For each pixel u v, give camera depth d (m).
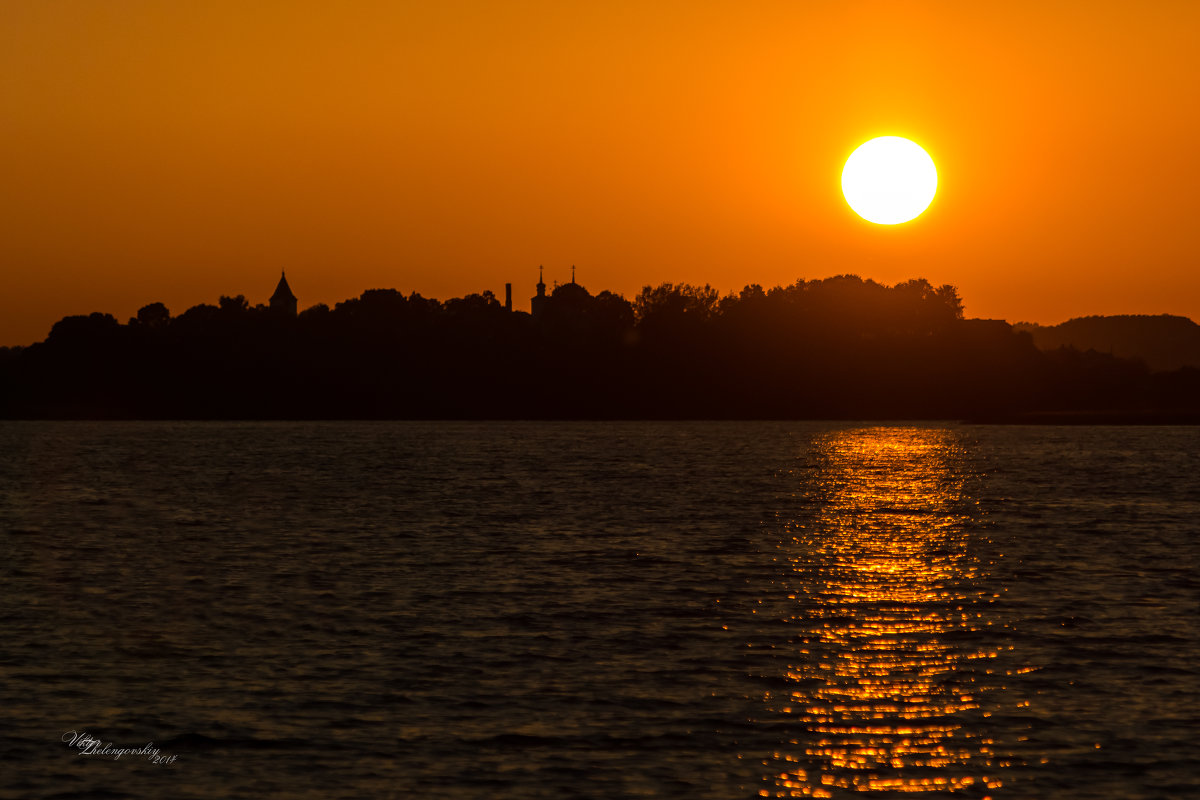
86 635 148.88
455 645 144.38
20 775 101.75
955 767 103.38
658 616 161.88
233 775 101.81
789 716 116.31
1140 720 115.06
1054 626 155.25
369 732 111.81
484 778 101.12
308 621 157.75
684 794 98.19
